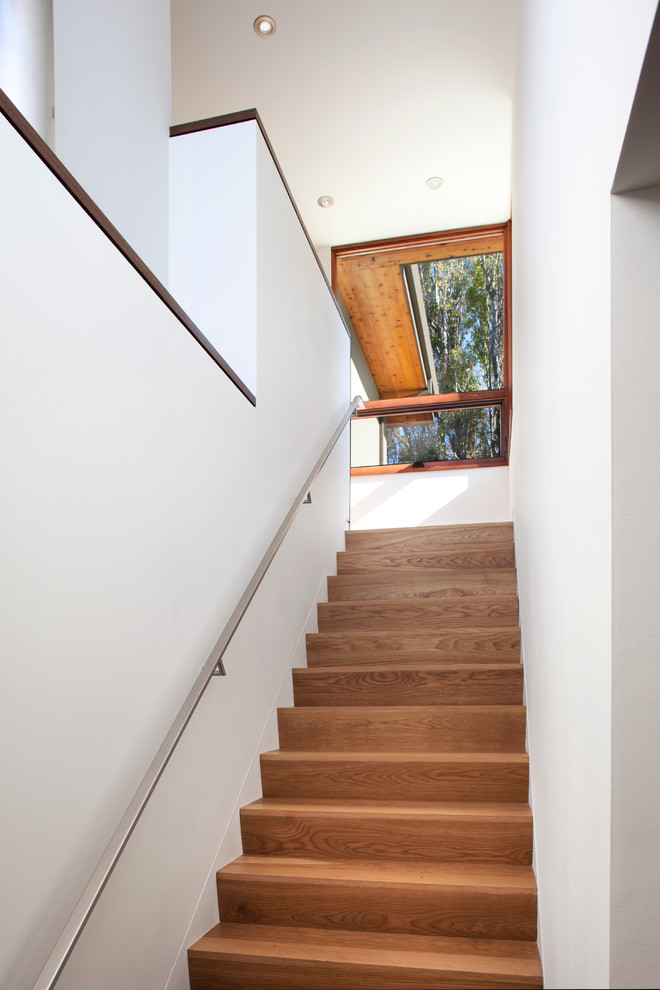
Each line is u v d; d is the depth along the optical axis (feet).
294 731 10.19
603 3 3.64
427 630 12.32
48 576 4.84
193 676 7.22
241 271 9.87
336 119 16.78
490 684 10.58
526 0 9.67
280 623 10.86
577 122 4.51
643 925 3.32
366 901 7.41
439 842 8.08
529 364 9.02
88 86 8.77
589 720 4.07
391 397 21.36
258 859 8.21
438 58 15.10
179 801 6.97
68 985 4.95
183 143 10.30
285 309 11.44
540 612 7.56
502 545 14.55
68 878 4.90
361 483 21.25
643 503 3.44
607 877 3.44
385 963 6.64
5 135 4.57
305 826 8.34
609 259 3.59
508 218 20.39
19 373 4.61
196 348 7.73
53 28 7.76
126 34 9.61
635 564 3.43
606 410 3.62
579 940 4.38
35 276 4.82
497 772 8.84
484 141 17.35
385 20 14.24
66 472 5.12
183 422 7.31
